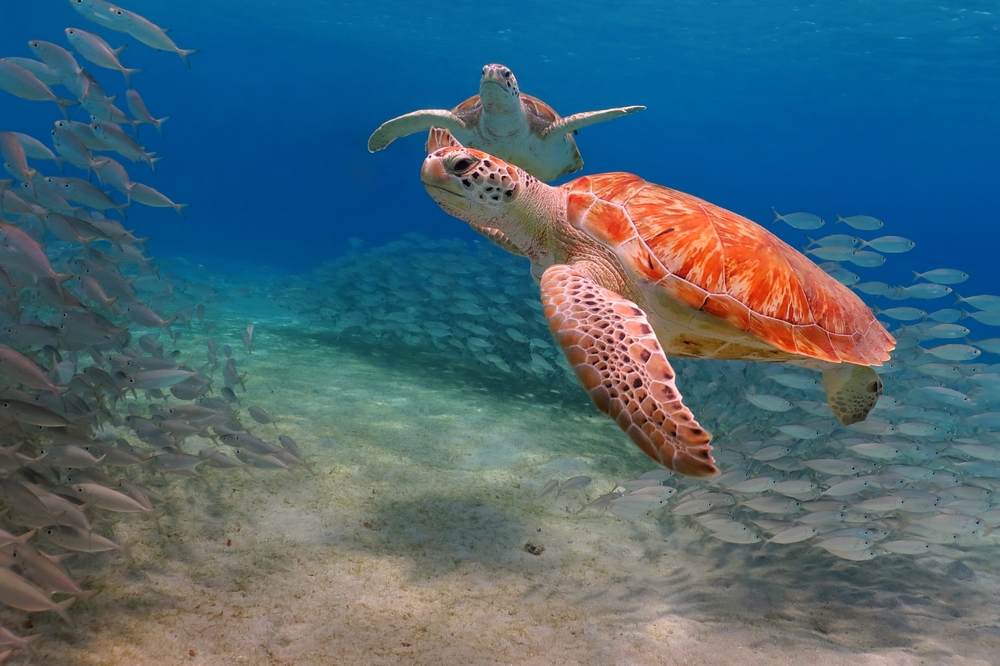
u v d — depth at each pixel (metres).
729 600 1.11
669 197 1.13
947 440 1.42
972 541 1.38
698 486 1.31
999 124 12.19
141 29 1.47
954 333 1.95
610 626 1.01
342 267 3.38
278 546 1.10
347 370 2.21
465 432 1.70
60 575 0.81
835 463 1.26
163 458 1.08
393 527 1.20
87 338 1.19
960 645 1.03
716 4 7.07
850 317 1.12
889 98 11.37
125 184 1.49
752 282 1.03
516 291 2.57
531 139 1.91
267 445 1.17
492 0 7.82
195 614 0.93
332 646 0.90
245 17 10.91
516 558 1.16
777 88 12.19
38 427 1.04
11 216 1.61
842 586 1.17
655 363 0.87
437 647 0.92
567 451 1.66
